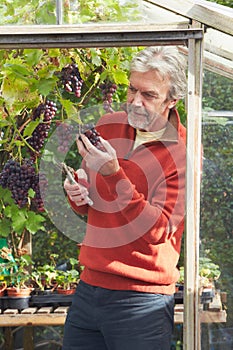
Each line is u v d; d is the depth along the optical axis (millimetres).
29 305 4914
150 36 2916
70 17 3098
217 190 3873
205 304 3717
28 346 5500
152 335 2992
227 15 2973
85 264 3062
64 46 2955
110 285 2996
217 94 3836
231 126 3922
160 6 3014
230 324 3754
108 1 3098
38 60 3957
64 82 4219
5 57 4121
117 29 2982
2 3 3273
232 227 3793
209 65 3738
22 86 4082
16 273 4898
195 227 2936
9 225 4984
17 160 4871
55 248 5676
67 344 3174
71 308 3170
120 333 2990
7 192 4664
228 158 3953
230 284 3777
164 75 2945
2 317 4695
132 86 2998
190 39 2910
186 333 2945
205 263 3775
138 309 2979
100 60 4086
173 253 3049
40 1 3133
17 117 4621
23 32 2938
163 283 3010
